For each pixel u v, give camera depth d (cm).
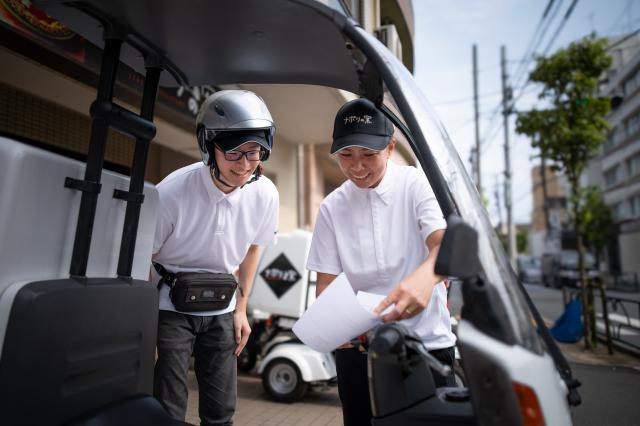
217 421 206
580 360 677
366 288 178
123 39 147
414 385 123
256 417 409
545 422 95
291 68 176
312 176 998
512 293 108
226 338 209
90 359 129
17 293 113
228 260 215
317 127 836
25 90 416
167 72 183
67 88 419
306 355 448
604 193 3231
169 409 191
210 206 200
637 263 2658
